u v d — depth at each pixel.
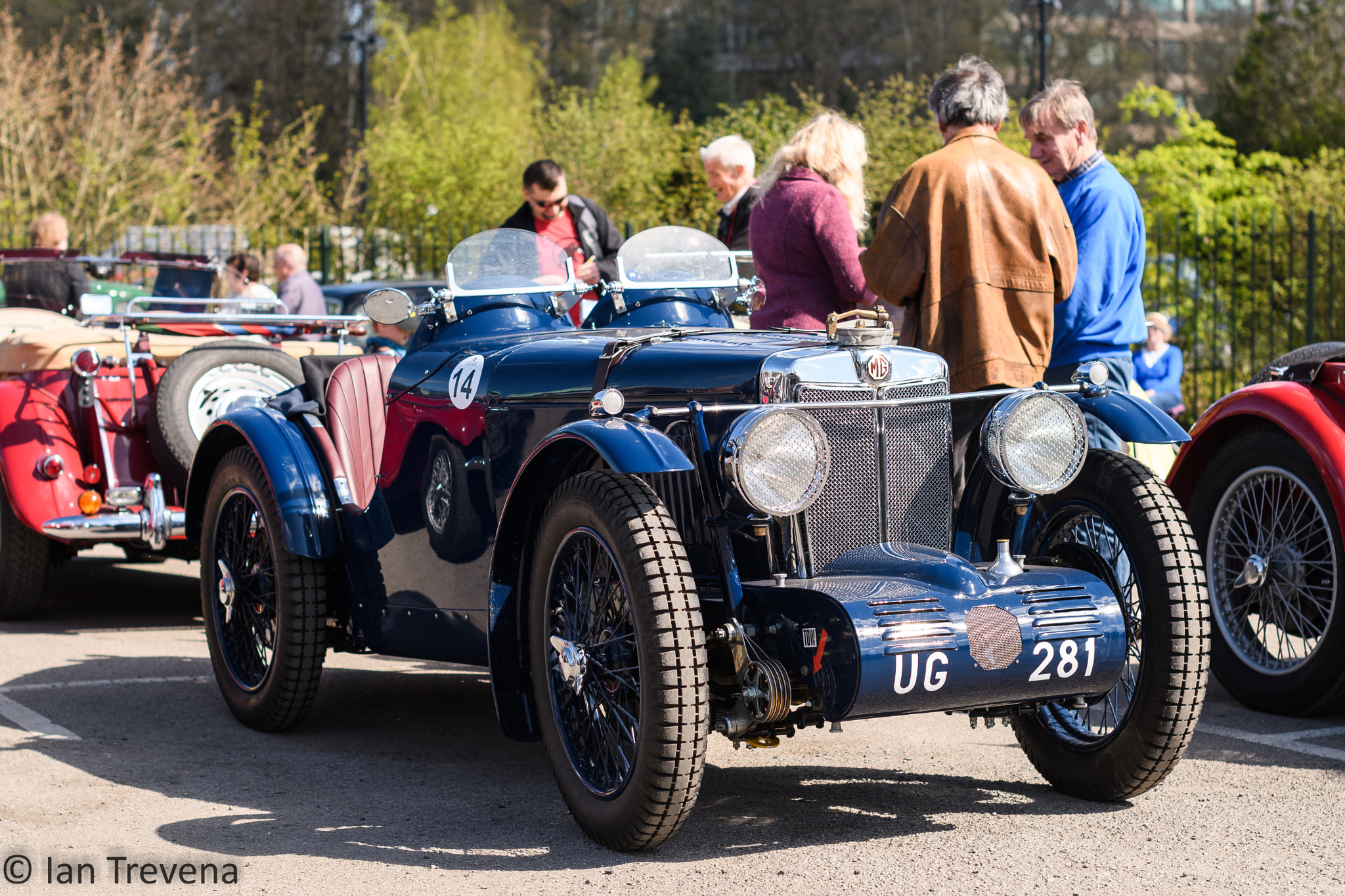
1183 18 60.31
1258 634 5.54
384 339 10.16
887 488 3.83
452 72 48.62
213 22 55.25
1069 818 3.94
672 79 65.06
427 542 4.68
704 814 4.02
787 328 4.45
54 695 5.62
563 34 68.19
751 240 5.48
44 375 7.22
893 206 4.78
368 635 5.02
